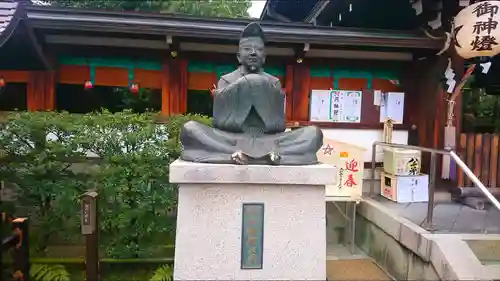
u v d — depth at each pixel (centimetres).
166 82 705
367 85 755
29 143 516
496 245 457
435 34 673
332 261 576
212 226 379
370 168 751
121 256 523
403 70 758
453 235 463
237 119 401
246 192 381
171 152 514
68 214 512
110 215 509
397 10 816
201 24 643
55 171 517
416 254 470
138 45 686
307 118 743
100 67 691
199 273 379
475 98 936
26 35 574
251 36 418
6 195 534
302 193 386
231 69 721
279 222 385
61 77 685
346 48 716
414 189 644
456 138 714
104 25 590
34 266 480
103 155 514
